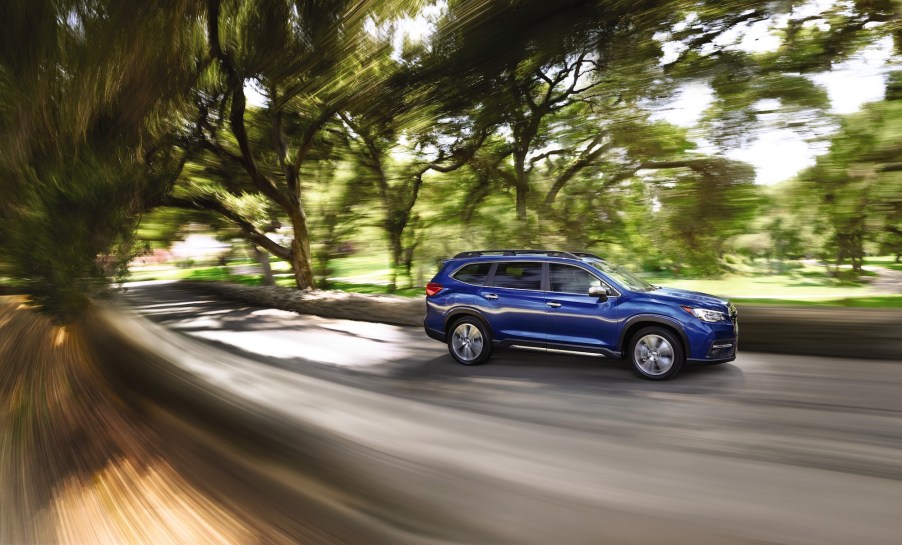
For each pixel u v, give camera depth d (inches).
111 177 330.6
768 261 607.5
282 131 853.8
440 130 394.6
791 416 212.1
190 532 137.4
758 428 201.2
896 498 145.8
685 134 424.8
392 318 544.7
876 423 201.3
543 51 225.8
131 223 360.5
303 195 1049.5
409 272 1045.8
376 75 250.4
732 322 274.7
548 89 604.1
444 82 238.8
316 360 358.6
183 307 800.3
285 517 143.6
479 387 275.4
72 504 153.6
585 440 196.9
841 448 180.1
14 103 278.8
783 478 159.6
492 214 848.9
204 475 169.6
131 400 248.4
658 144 434.0
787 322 326.0
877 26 378.0
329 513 145.3
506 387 273.3
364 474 168.9
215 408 239.5
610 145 481.4
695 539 128.9
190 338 462.0
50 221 299.7
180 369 319.0
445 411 236.8
